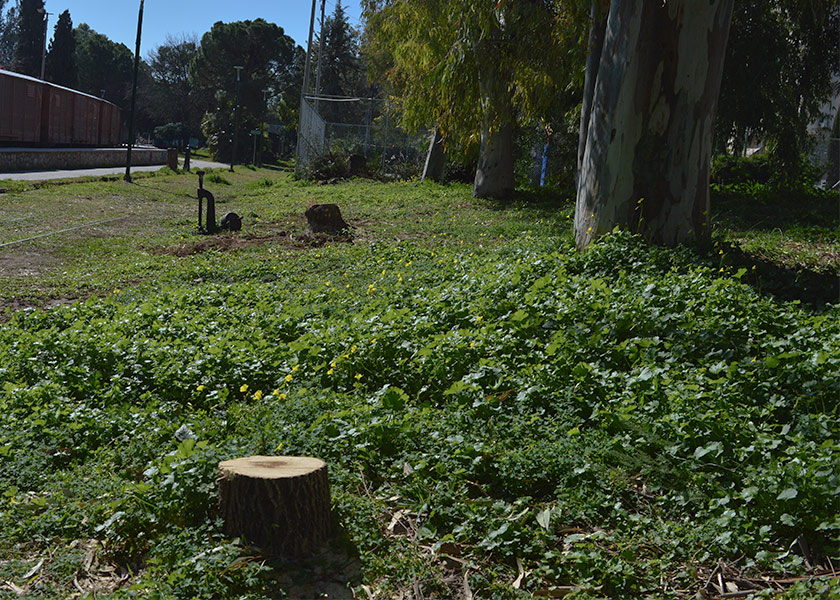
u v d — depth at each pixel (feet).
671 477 16.19
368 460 17.24
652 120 35.50
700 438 17.20
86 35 394.93
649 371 20.25
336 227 58.75
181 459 16.20
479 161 84.12
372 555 13.87
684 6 34.42
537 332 24.95
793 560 13.51
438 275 37.17
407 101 75.66
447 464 16.66
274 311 33.24
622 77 35.55
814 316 25.55
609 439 17.58
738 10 74.64
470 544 14.28
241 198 101.19
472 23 54.95
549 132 88.33
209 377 23.71
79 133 175.32
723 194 79.61
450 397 20.95
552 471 16.25
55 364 26.27
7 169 119.65
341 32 272.31
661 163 35.76
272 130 359.87
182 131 345.72
